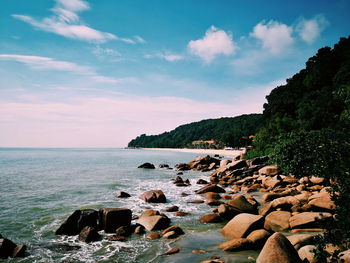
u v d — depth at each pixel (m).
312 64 85.38
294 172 8.21
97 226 11.39
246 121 175.75
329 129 6.38
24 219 13.01
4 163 55.12
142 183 25.03
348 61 64.75
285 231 10.12
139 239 10.12
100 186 23.09
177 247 9.20
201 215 13.41
